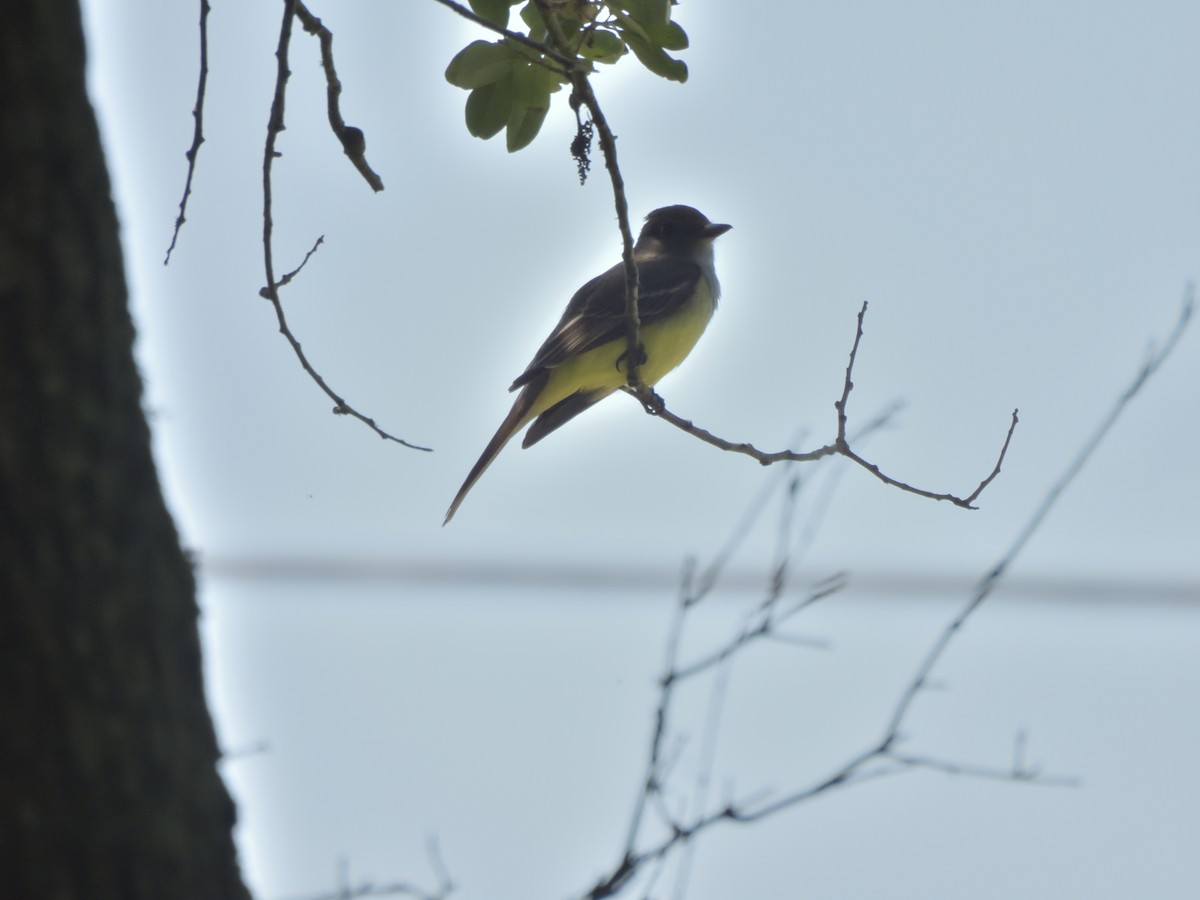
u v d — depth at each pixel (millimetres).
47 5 4211
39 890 3826
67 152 4180
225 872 4176
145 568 4133
